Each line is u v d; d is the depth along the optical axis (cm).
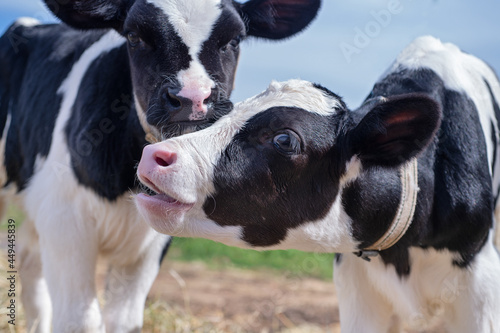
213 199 124
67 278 155
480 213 142
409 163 132
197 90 142
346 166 128
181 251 368
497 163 166
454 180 142
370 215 131
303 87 130
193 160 123
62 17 160
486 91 163
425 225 140
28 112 178
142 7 150
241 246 130
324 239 131
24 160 178
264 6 169
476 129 149
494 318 142
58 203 157
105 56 163
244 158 125
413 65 155
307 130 126
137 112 153
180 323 202
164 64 147
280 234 129
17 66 190
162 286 271
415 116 124
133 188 155
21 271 187
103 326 156
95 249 159
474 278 142
